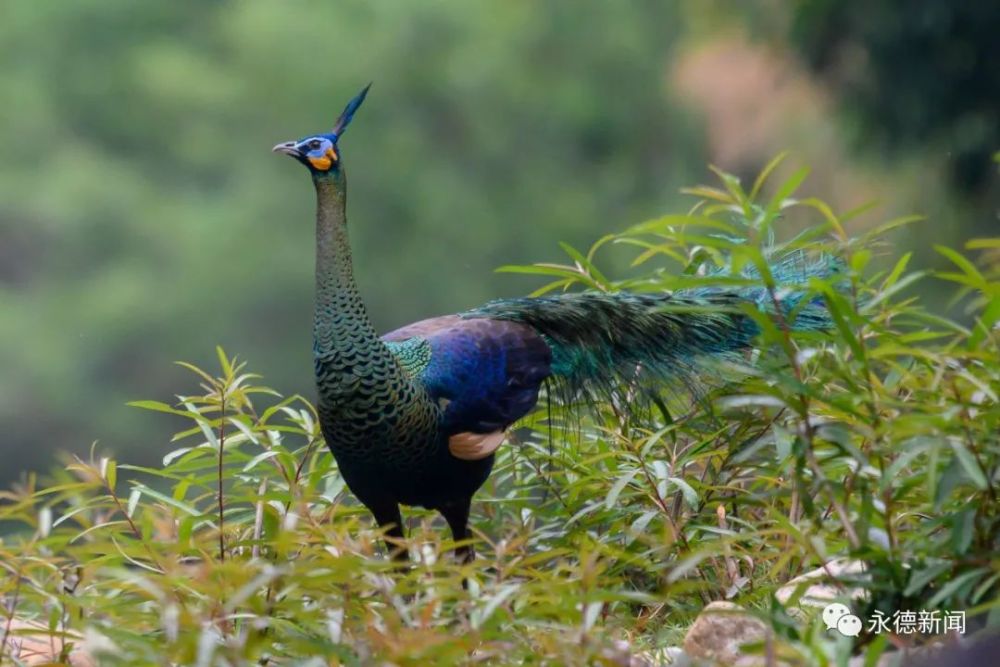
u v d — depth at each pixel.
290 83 45.34
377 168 43.69
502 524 10.89
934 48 24.48
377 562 7.34
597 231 43.53
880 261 22.02
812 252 10.66
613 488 9.42
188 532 9.22
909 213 27.27
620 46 44.97
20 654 8.45
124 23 47.72
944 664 7.20
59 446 38.88
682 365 10.58
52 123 46.03
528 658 7.31
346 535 7.83
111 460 9.82
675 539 9.48
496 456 11.26
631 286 11.01
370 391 9.71
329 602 7.53
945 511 8.34
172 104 45.75
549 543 10.59
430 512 11.17
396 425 9.80
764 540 9.53
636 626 9.33
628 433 10.70
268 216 43.22
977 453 7.63
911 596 7.81
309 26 45.72
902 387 8.80
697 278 8.28
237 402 10.23
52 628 7.96
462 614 7.65
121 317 39.84
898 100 25.23
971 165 25.45
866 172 28.03
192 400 10.12
